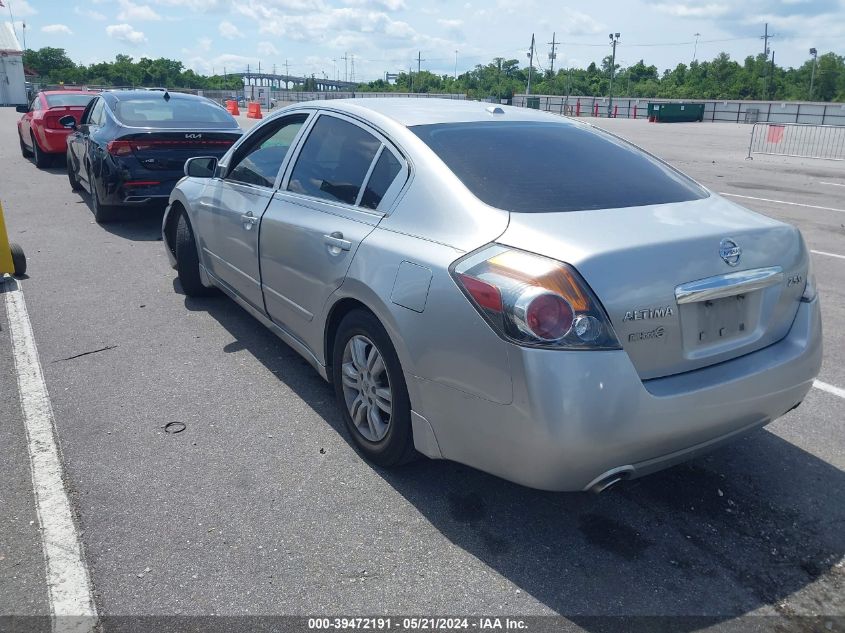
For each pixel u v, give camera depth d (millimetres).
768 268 2963
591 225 2811
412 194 3223
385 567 2807
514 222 2826
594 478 2652
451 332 2770
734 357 2916
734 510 3223
